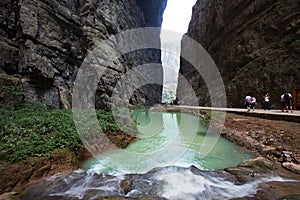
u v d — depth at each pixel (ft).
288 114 36.42
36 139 21.70
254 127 34.73
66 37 56.13
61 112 36.42
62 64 53.67
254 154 25.32
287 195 14.39
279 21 65.26
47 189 15.83
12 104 36.17
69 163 20.38
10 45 42.34
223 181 17.48
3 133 21.72
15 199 14.15
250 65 72.84
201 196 15.12
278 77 59.41
